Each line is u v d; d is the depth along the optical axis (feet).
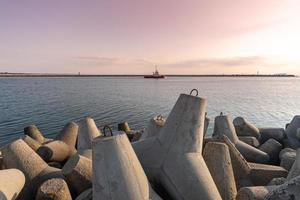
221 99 130.21
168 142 16.84
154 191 14.92
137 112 87.40
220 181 17.39
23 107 93.15
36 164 18.97
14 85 250.57
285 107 100.58
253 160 25.89
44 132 59.88
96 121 73.46
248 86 276.21
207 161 18.13
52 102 108.37
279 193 13.12
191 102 17.06
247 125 33.60
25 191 17.47
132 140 31.07
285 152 24.47
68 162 18.10
